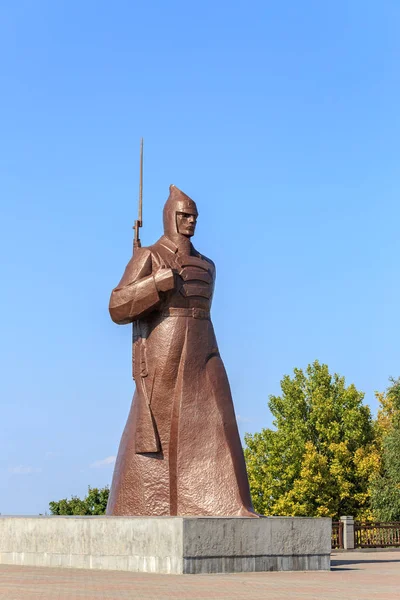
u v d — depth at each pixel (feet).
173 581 51.06
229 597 42.19
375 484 157.99
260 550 60.44
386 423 190.29
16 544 67.21
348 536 112.06
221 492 68.95
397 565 72.43
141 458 71.97
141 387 73.36
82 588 46.01
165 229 76.48
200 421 71.20
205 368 72.95
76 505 158.10
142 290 72.28
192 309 73.92
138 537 59.11
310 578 56.08
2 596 41.60
